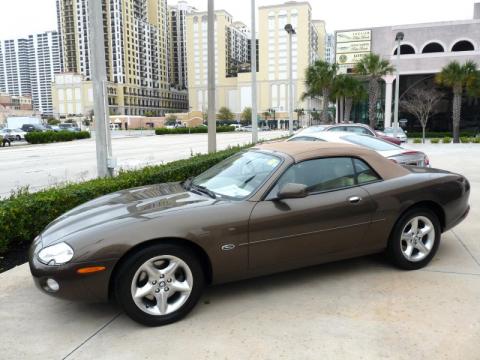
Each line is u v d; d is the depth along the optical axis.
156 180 7.45
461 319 3.34
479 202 7.47
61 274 3.12
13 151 25.70
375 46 35.81
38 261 3.23
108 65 129.75
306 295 3.82
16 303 3.76
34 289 4.05
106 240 3.18
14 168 15.84
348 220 3.95
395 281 4.08
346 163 4.14
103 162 7.79
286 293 3.87
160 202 3.79
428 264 4.49
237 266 3.57
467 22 32.84
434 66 34.00
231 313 3.51
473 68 26.56
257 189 3.73
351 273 4.29
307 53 105.44
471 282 4.02
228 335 3.17
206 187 4.18
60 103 129.25
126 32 130.50
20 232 5.02
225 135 51.47
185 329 3.27
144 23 142.00
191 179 4.64
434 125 36.22
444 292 3.82
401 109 35.97
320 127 14.89
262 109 118.25
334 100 38.22
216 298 3.79
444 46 33.72
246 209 3.58
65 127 66.38
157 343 3.09
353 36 36.25
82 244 3.18
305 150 4.11
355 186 4.08
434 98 30.59
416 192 4.26
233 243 3.49
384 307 3.56
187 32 131.75
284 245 3.70
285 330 3.23
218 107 133.62
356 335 3.14
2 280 4.26
